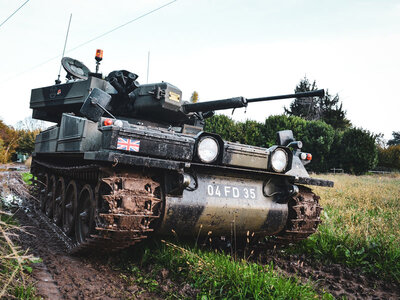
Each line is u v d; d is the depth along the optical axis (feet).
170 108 20.30
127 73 19.94
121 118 21.09
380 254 19.36
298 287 13.56
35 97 26.13
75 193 19.69
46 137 25.82
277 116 107.96
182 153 14.97
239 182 17.48
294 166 18.80
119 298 12.45
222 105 20.36
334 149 110.52
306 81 156.25
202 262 14.88
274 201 18.20
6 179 25.16
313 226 19.20
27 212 29.58
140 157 13.67
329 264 19.21
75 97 21.77
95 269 15.58
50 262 15.90
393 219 26.03
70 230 20.12
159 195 15.47
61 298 11.95
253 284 13.07
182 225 15.94
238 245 20.56
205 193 16.20
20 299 11.14
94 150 16.71
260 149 17.07
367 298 14.83
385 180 69.92
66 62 25.85
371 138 107.55
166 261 15.88
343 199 36.19
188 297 12.81
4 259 13.08
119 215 13.66
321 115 154.51
